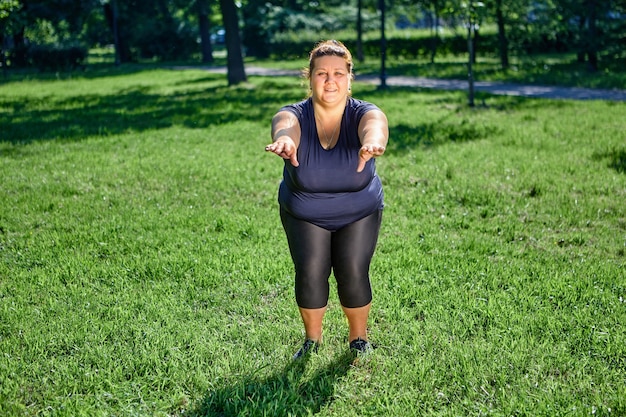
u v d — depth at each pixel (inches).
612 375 135.3
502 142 394.6
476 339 151.0
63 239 229.1
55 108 652.7
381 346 149.6
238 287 183.6
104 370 139.6
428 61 1349.7
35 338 154.2
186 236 231.6
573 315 163.5
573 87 733.9
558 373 137.6
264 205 273.7
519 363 139.5
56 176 327.0
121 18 1745.8
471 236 229.3
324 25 1636.3
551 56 1317.7
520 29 1009.5
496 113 524.7
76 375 139.3
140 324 161.3
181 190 299.6
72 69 1405.0
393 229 237.8
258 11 1665.8
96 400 130.0
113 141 430.9
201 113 573.6
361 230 132.6
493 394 129.6
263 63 1469.0
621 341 148.6
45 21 1599.4
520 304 171.0
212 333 157.2
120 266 202.8
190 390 133.0
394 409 124.8
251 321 163.9
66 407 126.7
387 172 324.8
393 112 549.0
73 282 192.5
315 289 135.6
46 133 470.3
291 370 137.3
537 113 514.6
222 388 132.5
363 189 130.3
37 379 138.3
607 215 252.1
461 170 326.0
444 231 236.4
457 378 134.6
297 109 127.5
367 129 120.1
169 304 173.5
